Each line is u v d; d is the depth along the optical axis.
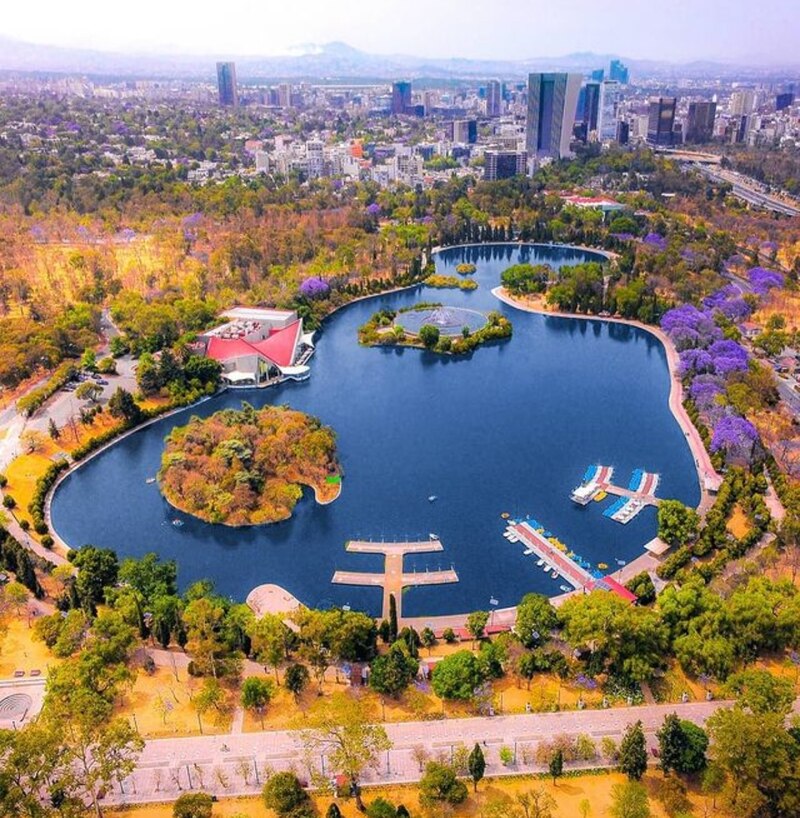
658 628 190.75
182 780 162.00
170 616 199.75
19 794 140.00
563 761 164.12
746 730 149.00
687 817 145.88
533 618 194.25
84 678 174.25
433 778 152.12
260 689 174.75
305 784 160.38
